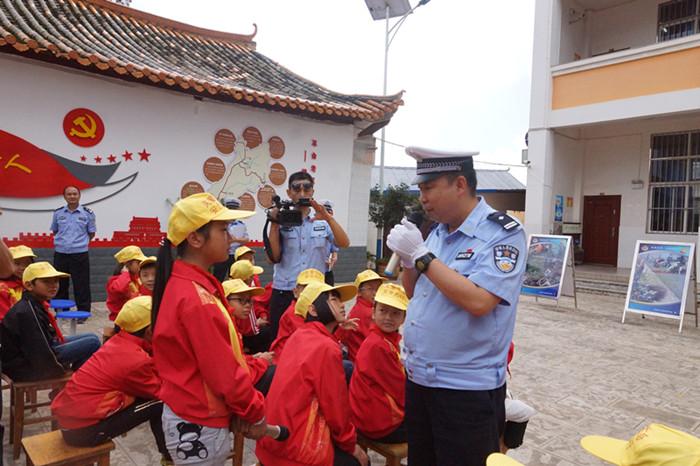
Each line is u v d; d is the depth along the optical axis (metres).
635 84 10.73
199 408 1.80
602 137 13.20
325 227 4.05
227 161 8.20
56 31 7.19
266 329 4.36
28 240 6.64
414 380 1.98
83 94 6.93
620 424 3.86
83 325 6.06
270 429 2.02
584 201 13.60
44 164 6.70
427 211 1.99
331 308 2.56
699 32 11.91
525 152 12.66
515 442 2.62
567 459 3.29
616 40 13.23
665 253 7.56
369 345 2.62
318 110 8.33
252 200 8.52
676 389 4.66
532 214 12.31
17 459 3.00
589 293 10.70
